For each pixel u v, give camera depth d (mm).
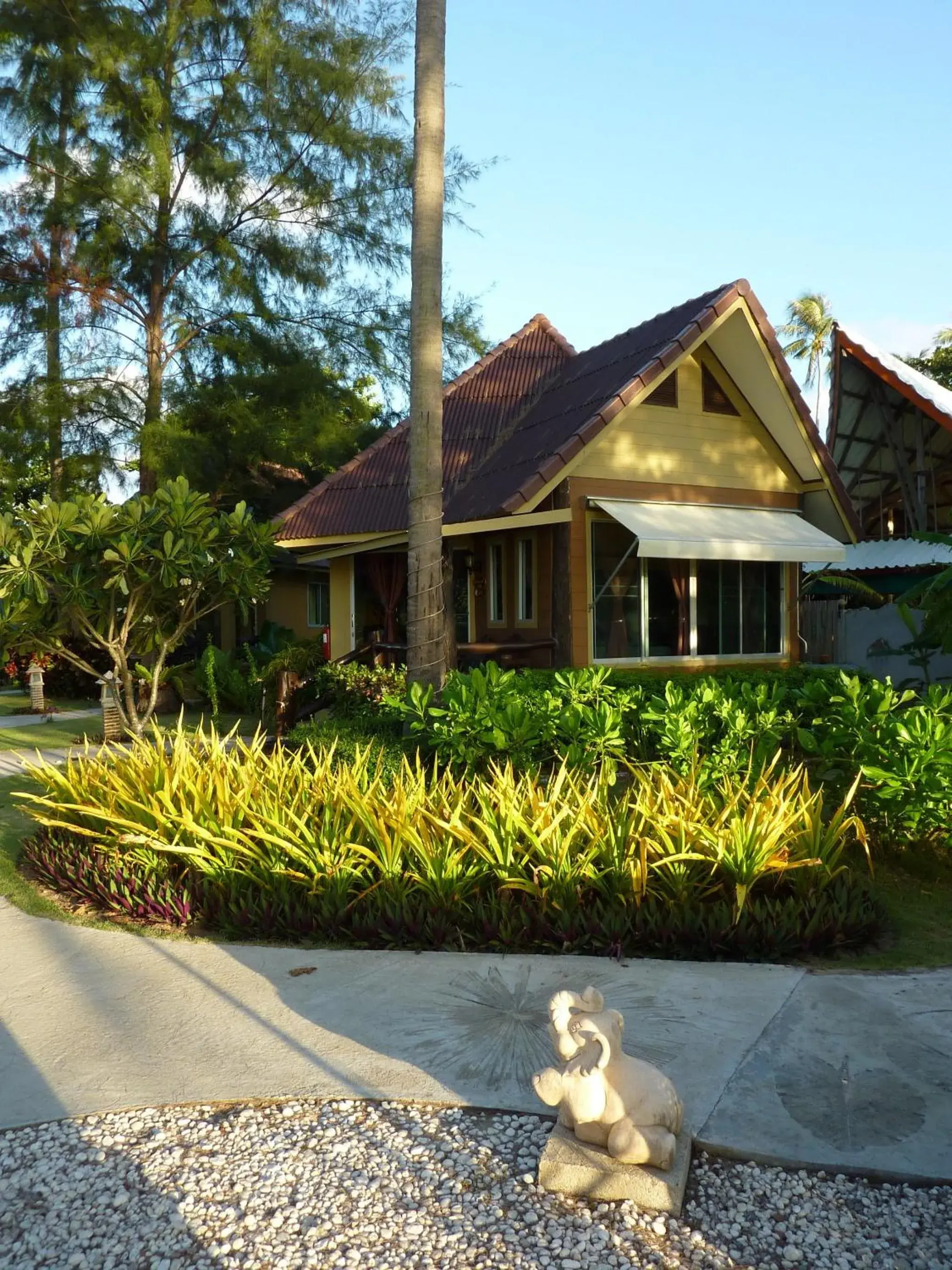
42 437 23969
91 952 6711
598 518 14609
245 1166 4047
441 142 9859
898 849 7902
